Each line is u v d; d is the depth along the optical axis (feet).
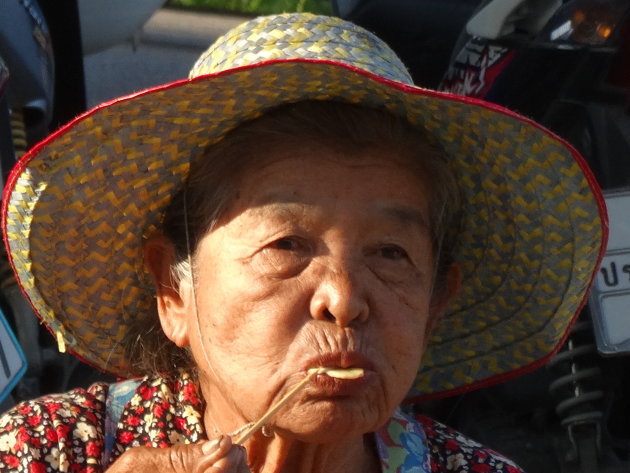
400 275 6.83
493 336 8.10
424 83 14.82
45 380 10.88
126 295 7.63
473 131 7.13
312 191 6.72
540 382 10.61
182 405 7.52
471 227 7.75
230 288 6.75
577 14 10.71
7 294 10.46
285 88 6.70
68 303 7.55
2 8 11.10
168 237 7.32
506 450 10.64
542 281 7.73
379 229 6.75
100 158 6.97
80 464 7.29
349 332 6.57
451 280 7.72
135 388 7.70
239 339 6.70
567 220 7.41
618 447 10.55
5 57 11.00
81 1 15.24
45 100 11.43
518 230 7.61
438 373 8.32
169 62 20.58
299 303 6.62
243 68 6.29
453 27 14.70
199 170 7.05
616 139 10.75
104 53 20.53
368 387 6.57
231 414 7.21
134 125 6.86
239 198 6.82
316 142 6.81
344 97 6.84
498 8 11.19
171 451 6.37
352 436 6.61
